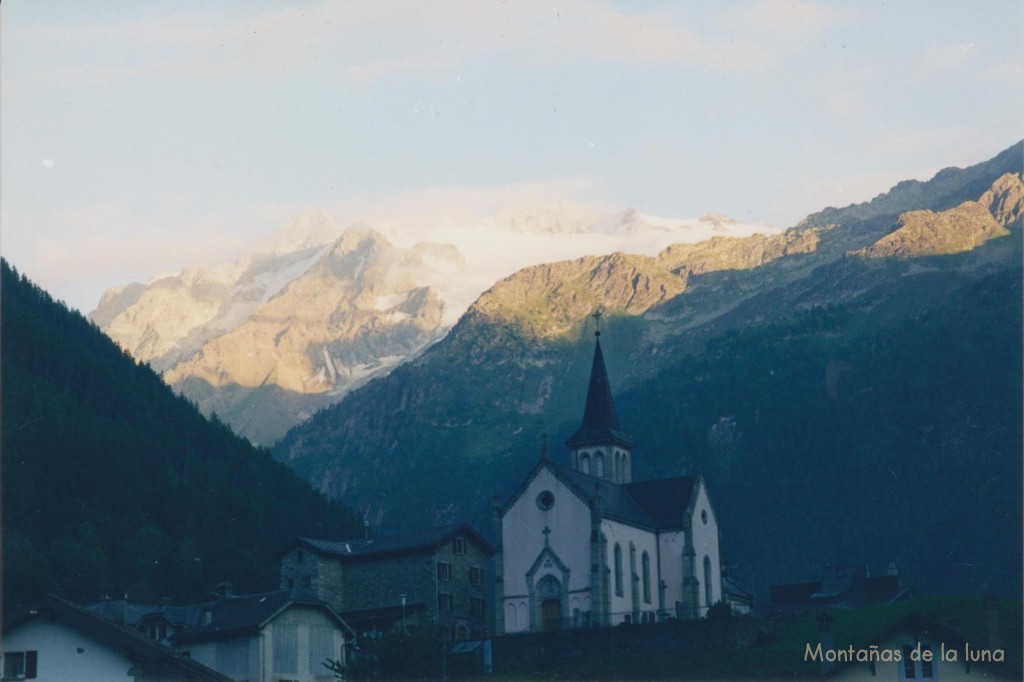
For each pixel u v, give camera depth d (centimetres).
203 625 12400
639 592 16375
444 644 12438
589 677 12875
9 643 9500
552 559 15888
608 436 18925
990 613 10462
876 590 19812
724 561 19038
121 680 9481
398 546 16412
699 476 17612
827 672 10219
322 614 12506
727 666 12644
